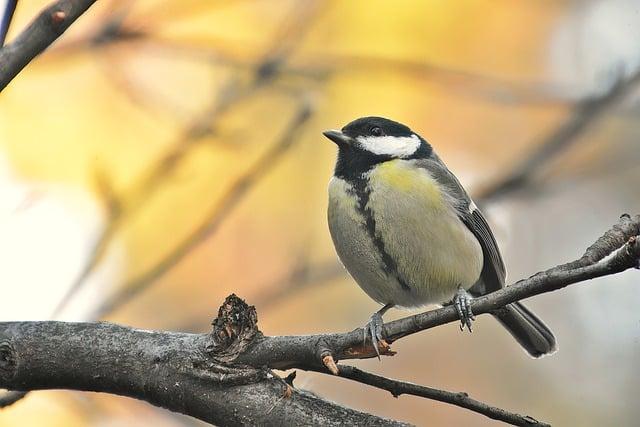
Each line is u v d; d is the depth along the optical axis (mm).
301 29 9344
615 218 13617
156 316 10500
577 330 12633
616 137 12227
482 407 5023
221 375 4863
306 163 11258
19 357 4953
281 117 10773
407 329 5273
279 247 11070
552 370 12273
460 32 11344
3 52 4371
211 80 10484
